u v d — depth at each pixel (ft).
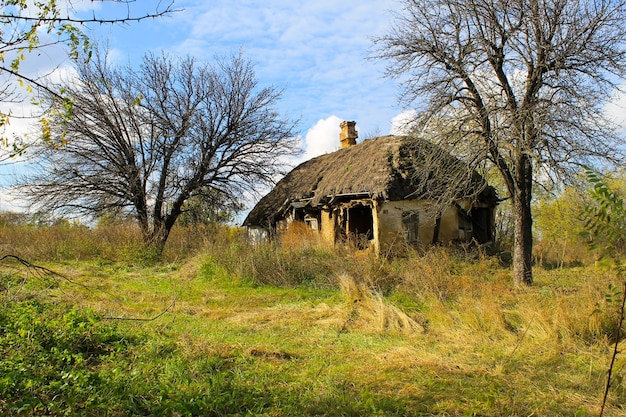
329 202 64.85
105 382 16.69
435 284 34.88
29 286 36.19
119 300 36.73
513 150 36.37
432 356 21.56
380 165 60.90
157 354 21.16
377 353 22.44
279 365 20.47
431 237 59.26
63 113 16.49
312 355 22.15
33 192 65.31
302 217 75.41
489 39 37.45
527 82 36.94
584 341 22.38
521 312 27.22
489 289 33.60
